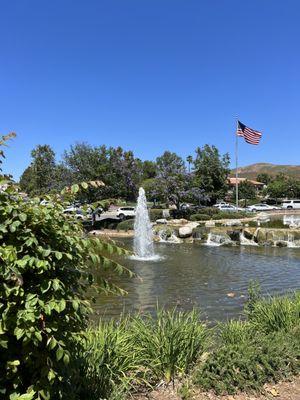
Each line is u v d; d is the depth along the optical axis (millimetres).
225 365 4324
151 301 10047
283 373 4555
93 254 2955
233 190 87875
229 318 8500
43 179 48281
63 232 2816
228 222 32125
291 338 5145
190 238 28859
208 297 10656
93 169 44375
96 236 3164
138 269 15609
